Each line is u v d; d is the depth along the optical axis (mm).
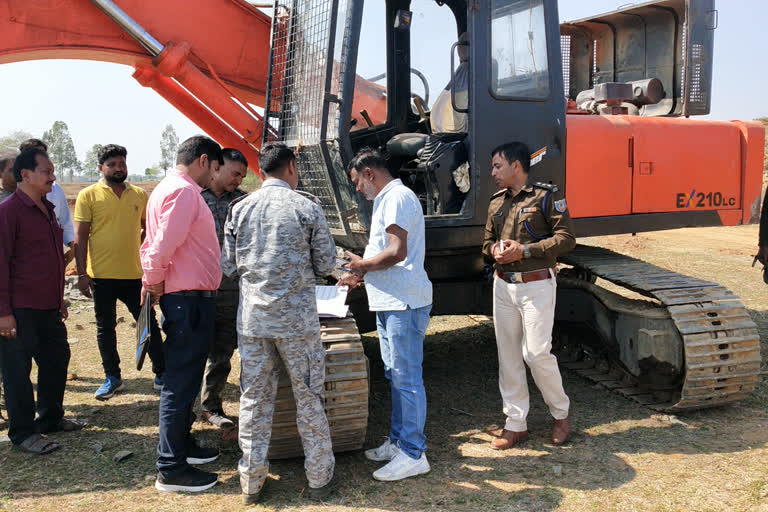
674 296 4227
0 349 3842
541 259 3666
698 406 4219
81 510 3160
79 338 6547
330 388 3484
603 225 4875
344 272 4121
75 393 4953
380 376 5324
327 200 4332
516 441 3889
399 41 5238
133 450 3900
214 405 4223
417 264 3430
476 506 3131
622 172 4906
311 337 3150
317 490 3217
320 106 4102
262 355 3104
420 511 3096
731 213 5371
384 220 3396
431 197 4586
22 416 3873
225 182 4047
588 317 4855
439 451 3801
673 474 3414
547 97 4582
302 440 3217
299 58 4449
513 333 3807
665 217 5094
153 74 5250
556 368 3748
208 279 3393
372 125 5176
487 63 4336
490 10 4336
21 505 3213
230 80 5191
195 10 4992
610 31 6105
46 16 4512
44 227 3914
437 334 6703
